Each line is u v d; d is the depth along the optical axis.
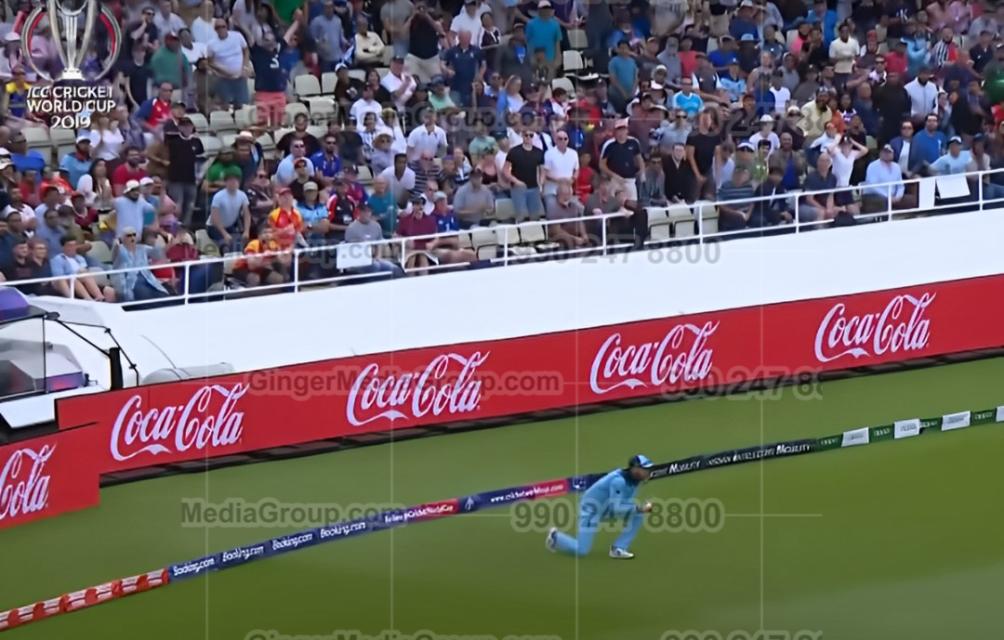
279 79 53.81
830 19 62.44
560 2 58.78
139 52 50.81
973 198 60.31
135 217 47.06
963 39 63.53
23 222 45.12
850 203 58.59
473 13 55.75
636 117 55.97
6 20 49.38
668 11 59.22
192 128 49.41
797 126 57.84
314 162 50.69
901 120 60.47
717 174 56.19
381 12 56.09
